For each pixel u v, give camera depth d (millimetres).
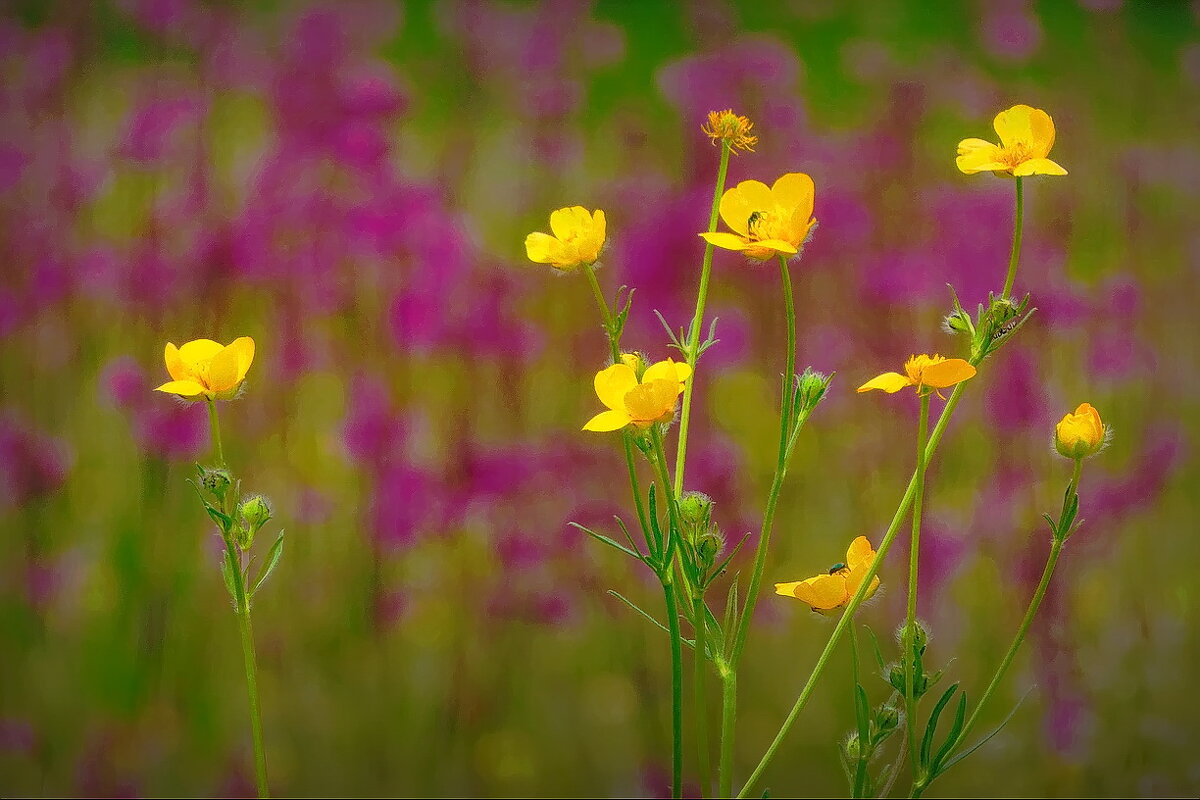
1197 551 1720
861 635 1610
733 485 1547
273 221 1567
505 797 1520
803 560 1680
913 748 1275
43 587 1571
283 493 1612
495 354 1548
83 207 1739
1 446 1573
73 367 1701
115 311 1720
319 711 1552
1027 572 1532
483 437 1561
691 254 1648
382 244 1552
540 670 1623
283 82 1631
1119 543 1720
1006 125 1263
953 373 1245
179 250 1627
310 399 1737
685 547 1269
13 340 1676
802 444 1742
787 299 1268
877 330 1708
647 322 1639
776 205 1274
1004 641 1581
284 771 1520
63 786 1504
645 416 1255
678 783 1269
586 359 1642
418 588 1602
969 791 1521
